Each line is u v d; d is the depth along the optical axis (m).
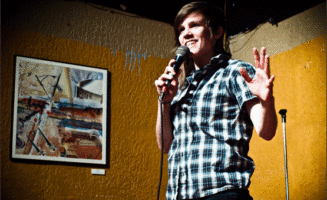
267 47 3.75
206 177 1.13
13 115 3.06
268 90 1.03
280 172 3.39
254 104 1.15
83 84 3.43
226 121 1.19
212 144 1.17
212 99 1.22
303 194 3.15
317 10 3.30
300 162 3.23
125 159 3.51
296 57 3.43
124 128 3.57
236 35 4.14
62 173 3.18
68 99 3.33
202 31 1.41
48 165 3.14
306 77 3.31
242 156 1.16
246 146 1.21
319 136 3.11
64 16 3.51
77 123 3.32
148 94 3.78
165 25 4.07
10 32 3.22
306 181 3.15
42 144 3.13
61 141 3.21
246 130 1.20
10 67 3.15
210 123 1.20
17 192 2.96
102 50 3.63
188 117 1.24
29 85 3.18
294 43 3.48
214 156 1.15
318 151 3.09
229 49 4.16
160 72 3.90
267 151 3.57
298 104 3.34
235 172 1.14
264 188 3.52
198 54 1.41
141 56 3.84
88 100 3.42
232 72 1.23
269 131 1.07
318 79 3.20
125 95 3.66
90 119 3.39
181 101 1.32
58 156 3.17
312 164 3.12
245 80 1.07
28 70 3.21
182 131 1.24
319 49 3.23
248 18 4.02
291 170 3.30
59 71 3.34
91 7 3.68
